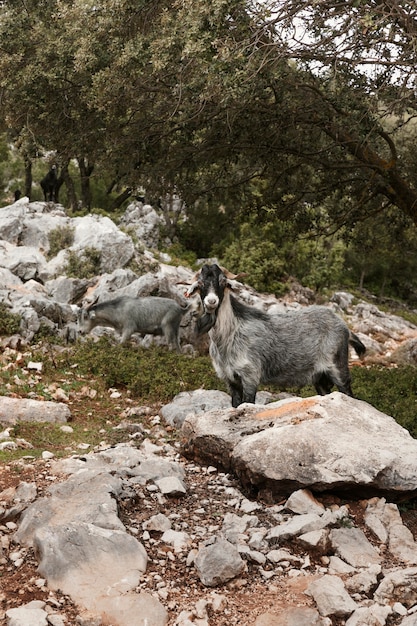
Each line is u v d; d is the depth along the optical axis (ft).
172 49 32.30
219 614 15.74
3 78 40.47
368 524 19.34
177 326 49.16
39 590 16.08
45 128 42.50
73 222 80.38
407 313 113.09
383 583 16.48
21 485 20.17
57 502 19.04
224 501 20.90
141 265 72.18
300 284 98.53
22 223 78.28
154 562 17.34
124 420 30.60
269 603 16.11
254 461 20.65
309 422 21.49
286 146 43.93
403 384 40.11
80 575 16.30
